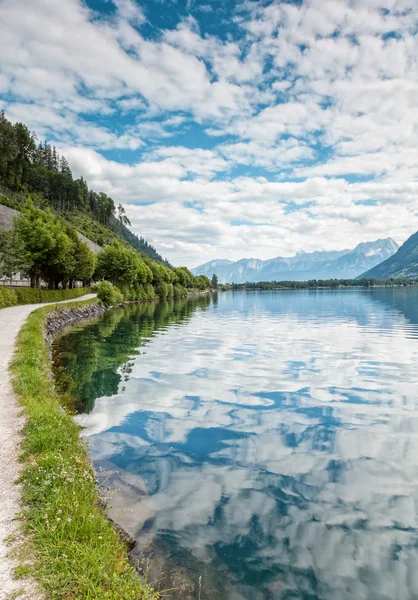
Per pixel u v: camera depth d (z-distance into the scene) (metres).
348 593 5.34
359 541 6.41
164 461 9.45
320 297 135.00
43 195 190.62
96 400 14.72
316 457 9.70
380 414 13.09
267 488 8.15
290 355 24.84
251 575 5.62
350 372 19.75
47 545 4.88
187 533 6.54
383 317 53.88
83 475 7.00
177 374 19.25
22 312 36.56
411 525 6.87
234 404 14.30
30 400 10.54
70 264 67.12
